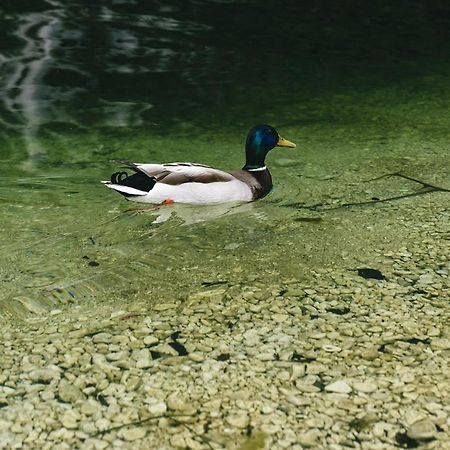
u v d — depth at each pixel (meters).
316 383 5.70
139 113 12.00
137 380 5.73
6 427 5.24
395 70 14.70
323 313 6.61
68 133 10.99
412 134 11.23
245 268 7.38
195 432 5.21
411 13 19.03
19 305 6.69
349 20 18.31
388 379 5.75
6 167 9.62
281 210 8.71
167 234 8.05
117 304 6.75
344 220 8.40
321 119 11.90
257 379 5.74
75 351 6.07
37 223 8.17
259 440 5.14
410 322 6.48
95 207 8.60
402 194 9.07
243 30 17.11
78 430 5.23
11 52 14.95
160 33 16.61
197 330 6.36
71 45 15.53
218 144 10.80
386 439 5.16
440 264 7.44
